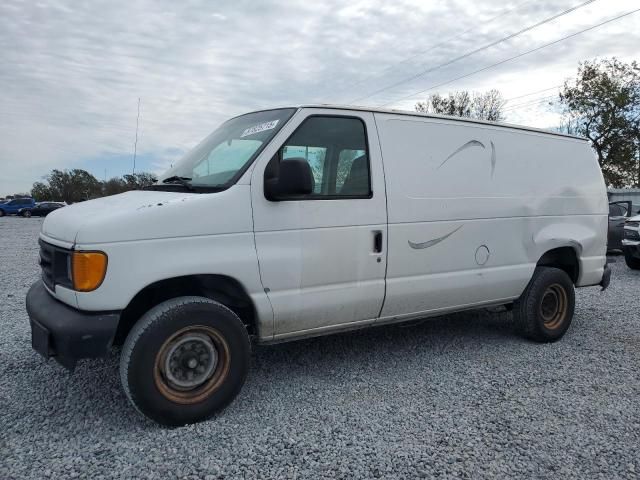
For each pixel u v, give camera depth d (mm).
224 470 2699
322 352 4660
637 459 2869
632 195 20562
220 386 3283
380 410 3451
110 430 3115
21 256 12109
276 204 3449
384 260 3918
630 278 9508
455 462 2811
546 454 2908
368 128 3934
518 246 4758
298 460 2807
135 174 5211
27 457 2787
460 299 4449
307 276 3582
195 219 3168
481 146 4574
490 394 3750
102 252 2920
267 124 3746
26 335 5035
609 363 4477
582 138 5492
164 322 3061
